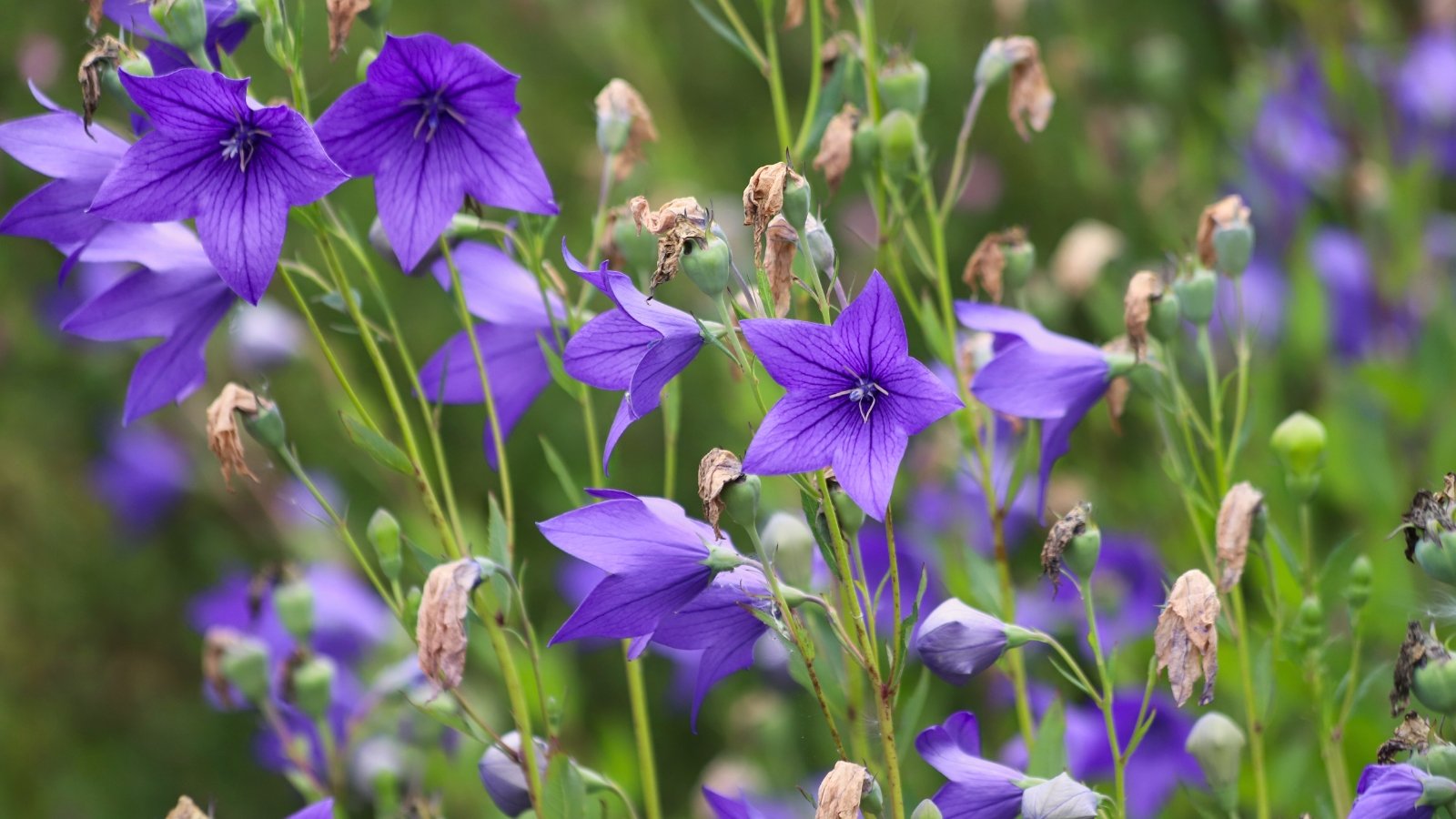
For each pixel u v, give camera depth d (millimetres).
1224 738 1312
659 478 2297
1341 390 1712
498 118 1271
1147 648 1592
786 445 1203
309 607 1427
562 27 2426
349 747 1435
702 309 1900
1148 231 2072
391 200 1272
